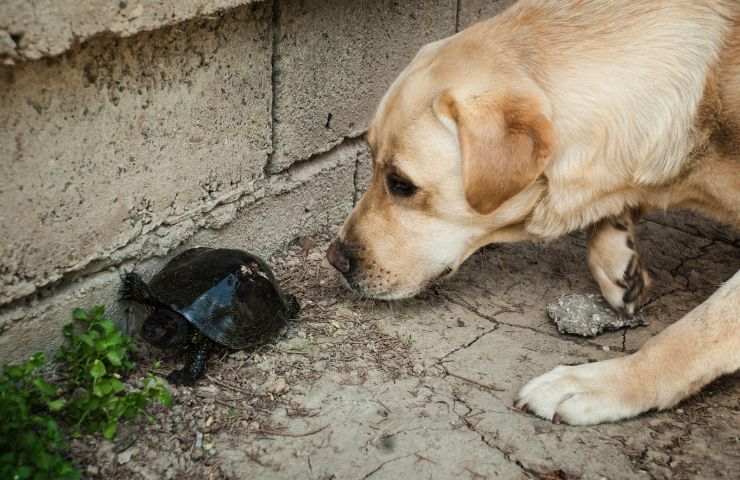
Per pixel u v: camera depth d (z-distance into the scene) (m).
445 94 1.33
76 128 1.30
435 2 1.72
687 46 1.34
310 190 1.63
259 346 1.41
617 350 1.45
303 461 1.27
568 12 1.37
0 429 1.19
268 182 1.57
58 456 1.21
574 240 1.69
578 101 1.34
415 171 1.37
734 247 1.69
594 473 1.27
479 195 1.30
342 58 1.61
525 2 1.41
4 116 1.23
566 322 1.47
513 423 1.32
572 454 1.29
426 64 1.38
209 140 1.45
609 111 1.34
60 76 1.27
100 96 1.31
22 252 1.28
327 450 1.28
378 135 1.40
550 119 1.32
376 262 1.43
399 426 1.32
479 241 1.45
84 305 1.36
